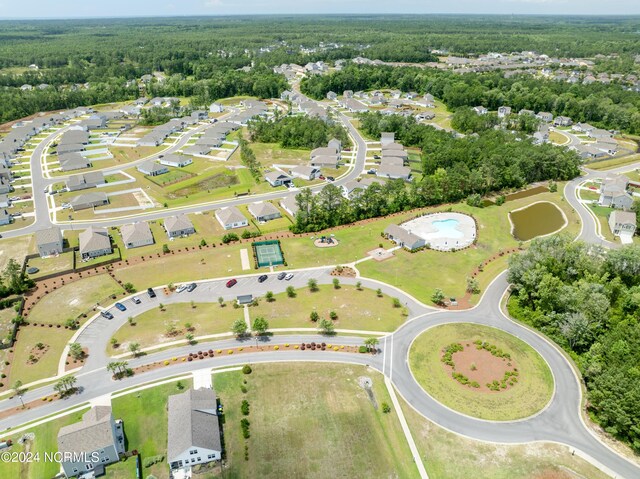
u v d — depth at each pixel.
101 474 69.69
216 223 150.12
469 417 79.00
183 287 115.25
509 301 108.94
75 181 180.62
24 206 165.62
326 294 112.56
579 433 75.81
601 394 76.25
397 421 78.31
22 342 97.38
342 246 135.12
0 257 130.25
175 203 166.88
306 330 100.12
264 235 142.00
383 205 156.62
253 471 69.94
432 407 81.00
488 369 89.31
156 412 79.62
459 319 103.81
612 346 85.38
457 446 73.88
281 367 89.69
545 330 99.25
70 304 109.81
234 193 175.62
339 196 149.88
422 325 101.88
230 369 89.12
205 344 95.88
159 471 70.06
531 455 72.19
